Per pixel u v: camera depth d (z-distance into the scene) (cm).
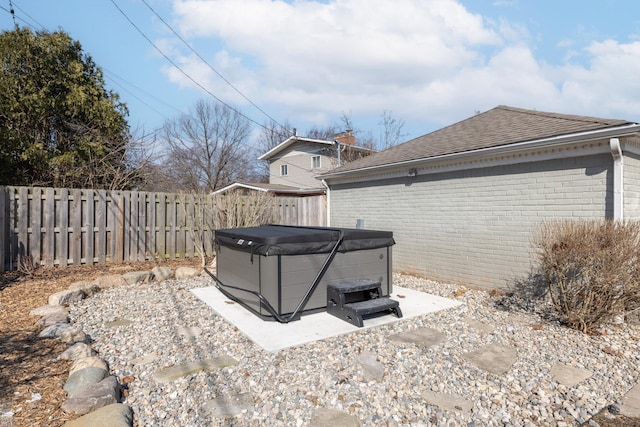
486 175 626
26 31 1145
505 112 834
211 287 639
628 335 423
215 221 923
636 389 312
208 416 262
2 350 357
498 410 278
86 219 775
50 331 400
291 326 442
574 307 446
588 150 495
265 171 3638
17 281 627
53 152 1128
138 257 838
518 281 580
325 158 2233
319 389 299
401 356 362
